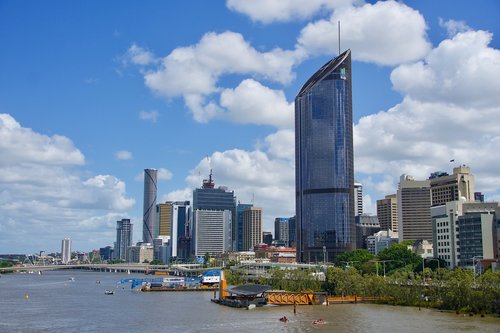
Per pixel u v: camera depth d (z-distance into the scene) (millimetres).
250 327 195750
